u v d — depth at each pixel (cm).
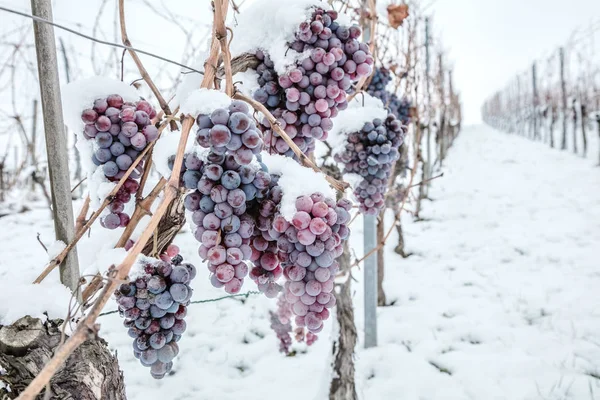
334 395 238
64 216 102
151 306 84
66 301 98
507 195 857
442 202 823
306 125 124
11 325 90
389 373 311
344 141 187
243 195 79
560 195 830
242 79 128
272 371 318
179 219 101
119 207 101
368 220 332
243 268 81
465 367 312
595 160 1251
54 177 101
